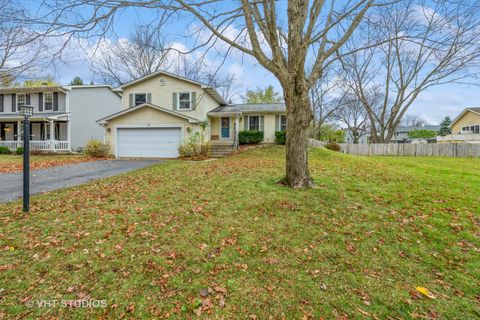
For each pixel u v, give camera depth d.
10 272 2.97
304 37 5.44
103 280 2.87
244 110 19.33
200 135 15.22
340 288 2.83
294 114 5.96
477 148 19.44
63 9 4.52
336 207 4.99
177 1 5.07
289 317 2.41
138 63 20.80
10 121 20.97
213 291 2.73
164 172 8.53
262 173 7.86
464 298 2.74
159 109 15.35
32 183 7.43
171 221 4.33
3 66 7.93
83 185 6.95
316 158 12.91
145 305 2.53
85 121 21.23
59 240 3.67
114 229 4.02
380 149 21.86
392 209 4.97
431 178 7.70
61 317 2.37
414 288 2.88
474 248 3.68
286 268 3.15
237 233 3.95
